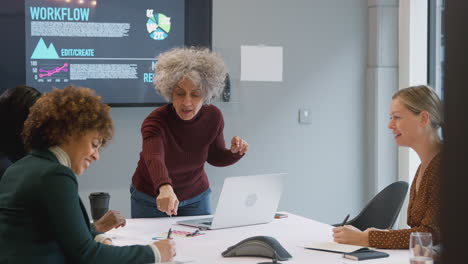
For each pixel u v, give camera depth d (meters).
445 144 0.32
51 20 4.04
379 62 4.94
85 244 1.59
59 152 1.66
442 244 0.32
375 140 4.98
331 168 4.95
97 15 4.15
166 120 2.76
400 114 2.21
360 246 2.13
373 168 5.02
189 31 4.39
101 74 4.18
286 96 4.77
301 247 2.19
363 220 2.90
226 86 4.55
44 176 1.57
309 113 4.84
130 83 4.26
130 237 2.39
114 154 4.30
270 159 4.75
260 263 1.92
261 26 4.66
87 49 4.14
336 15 4.88
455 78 0.32
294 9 4.75
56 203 1.55
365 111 5.02
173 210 2.38
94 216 2.59
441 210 0.33
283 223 2.70
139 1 4.24
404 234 2.11
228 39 4.57
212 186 4.61
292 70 4.77
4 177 1.67
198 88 2.66
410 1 4.88
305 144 4.85
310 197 4.89
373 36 4.95
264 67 4.66
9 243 1.55
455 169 0.32
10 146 2.42
